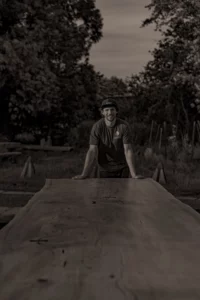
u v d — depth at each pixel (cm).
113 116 554
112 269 185
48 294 157
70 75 2842
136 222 278
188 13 2412
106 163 573
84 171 545
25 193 840
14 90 2328
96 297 156
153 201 361
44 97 2341
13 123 2580
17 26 2234
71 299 154
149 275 178
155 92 2506
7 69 2138
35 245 220
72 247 217
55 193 404
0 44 2061
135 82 2623
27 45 2138
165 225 271
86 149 2278
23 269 183
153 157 1484
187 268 187
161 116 2489
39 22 2298
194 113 2475
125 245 222
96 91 3052
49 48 2497
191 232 252
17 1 2247
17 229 254
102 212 311
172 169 1296
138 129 2195
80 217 292
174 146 1722
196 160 1556
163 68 2517
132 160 551
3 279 172
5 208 555
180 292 161
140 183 480
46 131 2781
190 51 2422
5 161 1611
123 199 371
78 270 183
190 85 2414
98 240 231
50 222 274
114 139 559
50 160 1642
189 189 918
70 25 2755
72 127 2839
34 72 2216
